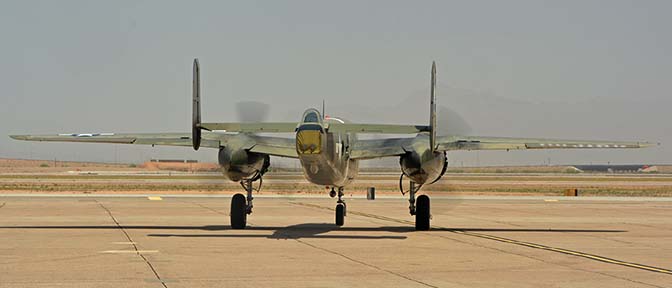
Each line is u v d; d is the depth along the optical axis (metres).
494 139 36.31
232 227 39.47
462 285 21.77
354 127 32.34
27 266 24.94
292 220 48.28
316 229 40.41
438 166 36.44
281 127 32.16
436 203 74.50
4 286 21.05
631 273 24.31
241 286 21.34
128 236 35.38
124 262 26.02
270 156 39.00
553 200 82.12
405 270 24.53
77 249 29.84
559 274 23.97
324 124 32.84
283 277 22.91
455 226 43.66
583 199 85.19
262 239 34.38
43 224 42.72
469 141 36.09
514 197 90.88
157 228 40.38
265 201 74.94
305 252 29.22
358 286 21.47
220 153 36.81
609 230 41.72
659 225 45.88
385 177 197.00
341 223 42.66
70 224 42.84
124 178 181.25
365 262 26.34
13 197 78.69
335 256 28.02
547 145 35.84
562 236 37.53
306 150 31.73
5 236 35.12
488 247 31.59
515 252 29.84
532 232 39.78
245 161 36.41
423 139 36.59
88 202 69.38
